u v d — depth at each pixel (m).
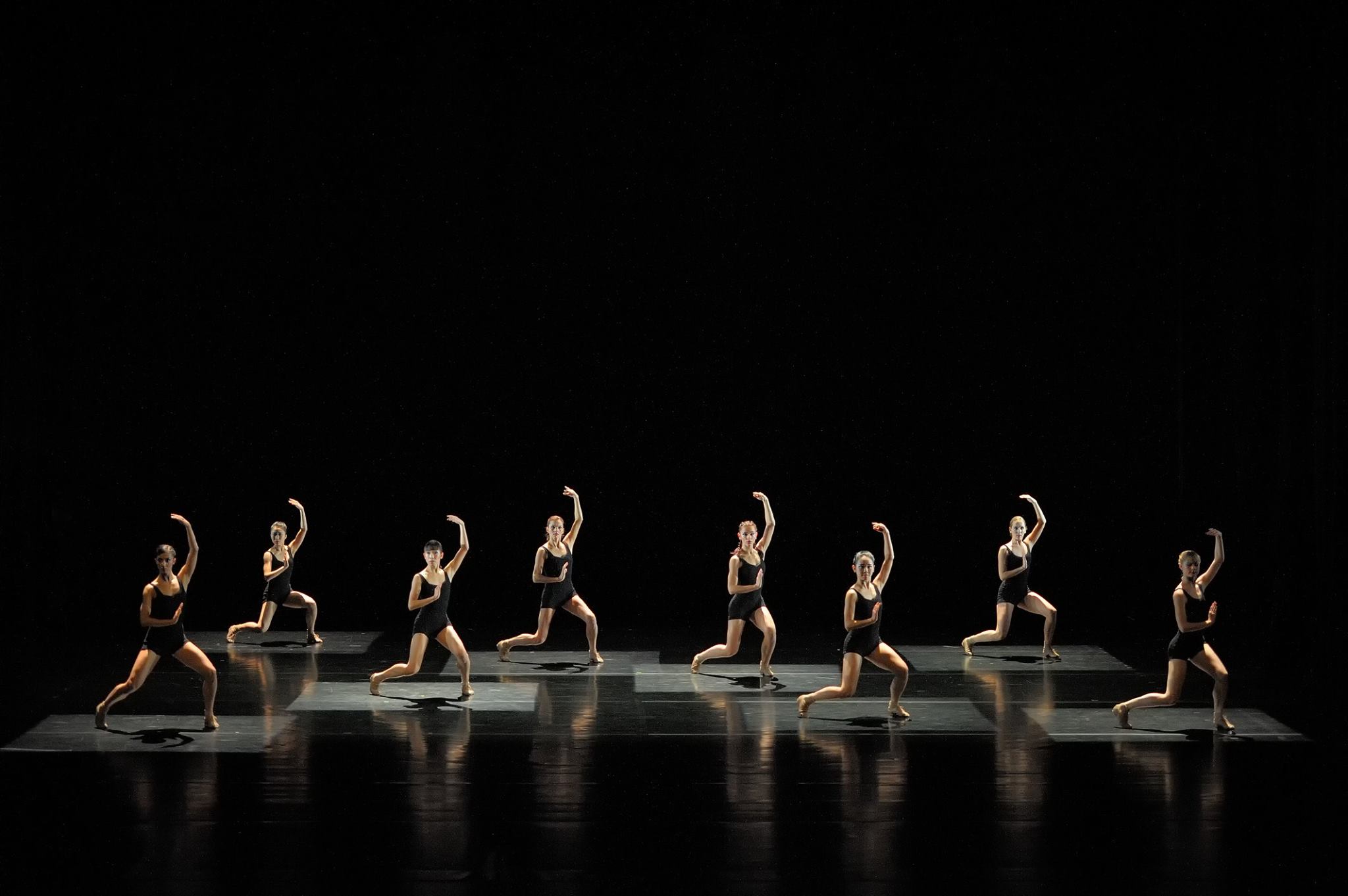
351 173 31.70
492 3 31.31
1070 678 22.52
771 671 22.95
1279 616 28.56
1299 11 28.73
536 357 32.53
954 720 18.88
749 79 31.44
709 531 33.00
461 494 32.97
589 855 12.95
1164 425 31.86
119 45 30.97
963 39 31.11
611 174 31.77
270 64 31.31
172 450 32.41
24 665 23.56
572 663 24.00
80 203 31.38
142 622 17.91
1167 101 30.75
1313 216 28.97
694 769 16.08
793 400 32.56
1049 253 31.64
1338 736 17.80
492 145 31.67
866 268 31.98
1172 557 31.91
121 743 17.30
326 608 31.39
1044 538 32.41
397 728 18.28
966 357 32.16
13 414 30.38
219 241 31.84
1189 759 16.58
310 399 32.53
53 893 11.98
